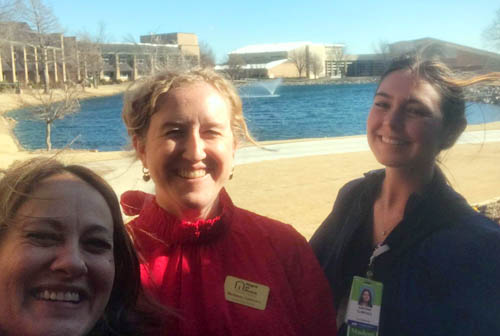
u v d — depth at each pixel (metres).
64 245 0.51
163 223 0.74
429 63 0.82
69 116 18.30
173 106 0.70
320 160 5.73
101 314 0.55
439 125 0.82
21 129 14.28
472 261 0.72
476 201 3.32
